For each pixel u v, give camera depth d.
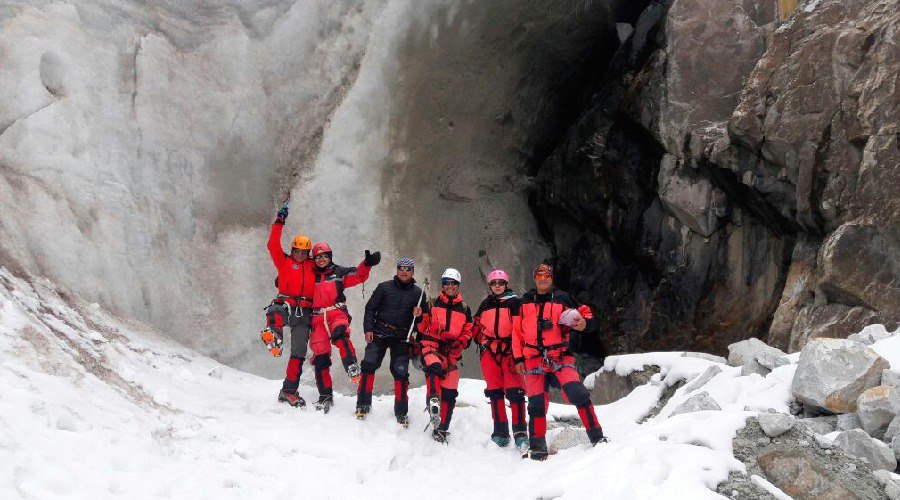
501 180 13.93
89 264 7.69
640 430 5.31
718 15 11.70
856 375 4.98
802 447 4.17
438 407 5.76
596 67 14.52
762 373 5.98
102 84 8.22
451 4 11.52
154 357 7.17
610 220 13.09
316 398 6.66
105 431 4.02
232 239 9.37
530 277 13.63
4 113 7.42
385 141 11.47
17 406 3.71
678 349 11.96
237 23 9.44
